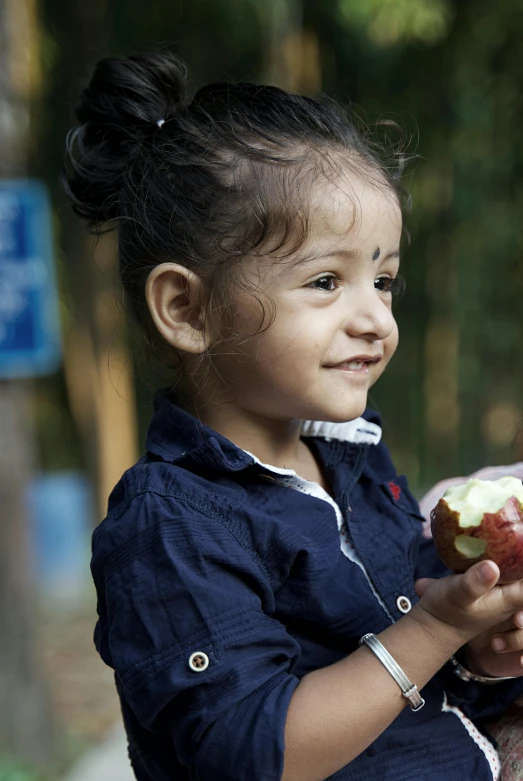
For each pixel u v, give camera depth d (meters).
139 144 1.71
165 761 1.50
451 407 10.25
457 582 1.32
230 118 1.62
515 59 8.39
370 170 1.58
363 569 1.61
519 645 1.44
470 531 1.36
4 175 3.82
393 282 1.71
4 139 3.81
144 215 1.63
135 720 1.54
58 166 7.56
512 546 1.34
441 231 9.13
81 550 7.49
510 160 8.65
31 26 5.91
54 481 7.99
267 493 1.56
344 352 1.50
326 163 1.54
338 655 1.51
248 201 1.50
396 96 8.45
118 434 7.97
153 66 1.80
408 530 1.71
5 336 3.89
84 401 8.88
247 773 1.28
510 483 1.44
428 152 8.65
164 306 1.58
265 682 1.34
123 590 1.41
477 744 1.57
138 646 1.38
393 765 1.48
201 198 1.55
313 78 7.70
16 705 4.06
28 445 4.11
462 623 1.33
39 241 3.88
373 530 1.67
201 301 1.56
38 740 4.12
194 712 1.33
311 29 7.70
